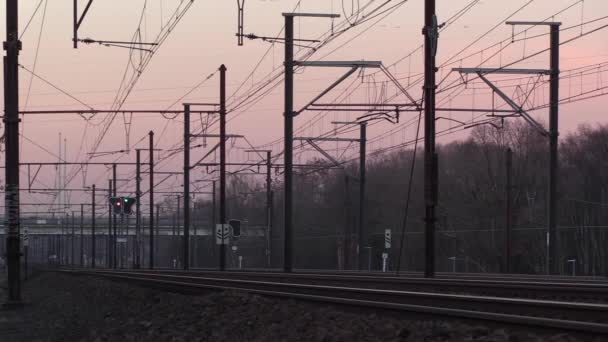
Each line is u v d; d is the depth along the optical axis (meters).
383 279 24.41
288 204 40.78
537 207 69.56
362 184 56.03
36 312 27.06
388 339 12.18
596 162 69.50
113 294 30.17
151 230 68.56
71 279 45.72
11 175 28.20
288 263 40.94
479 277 30.64
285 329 14.76
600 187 68.50
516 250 66.12
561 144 72.50
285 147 40.81
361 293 17.69
